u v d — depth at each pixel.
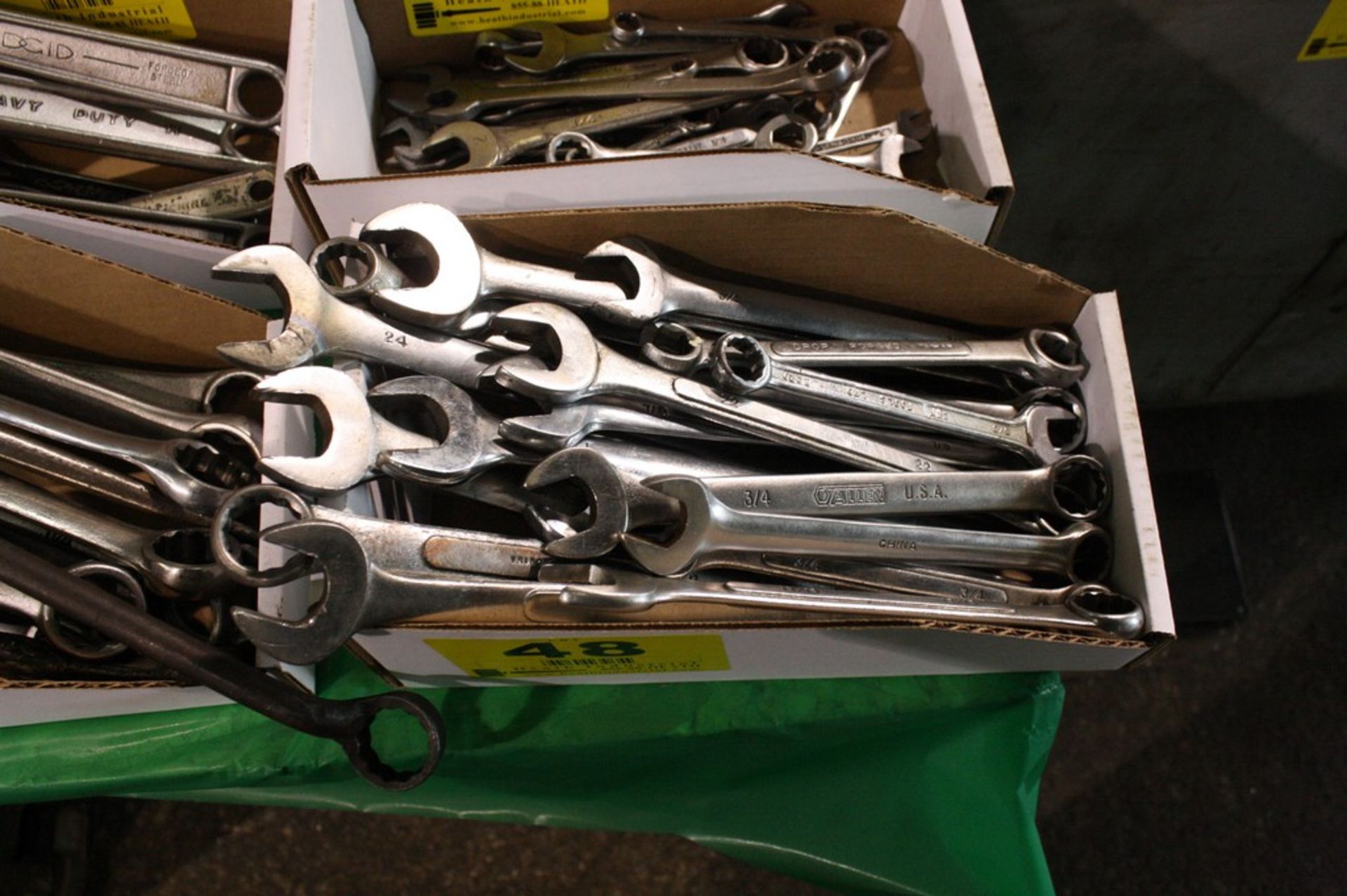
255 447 0.98
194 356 1.08
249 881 1.76
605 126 1.21
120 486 0.97
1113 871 1.71
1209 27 1.23
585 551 0.87
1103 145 1.42
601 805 1.03
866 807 1.00
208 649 0.84
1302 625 1.83
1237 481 1.93
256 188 1.15
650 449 0.99
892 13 1.23
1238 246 1.60
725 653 0.93
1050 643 0.87
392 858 1.77
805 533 0.91
